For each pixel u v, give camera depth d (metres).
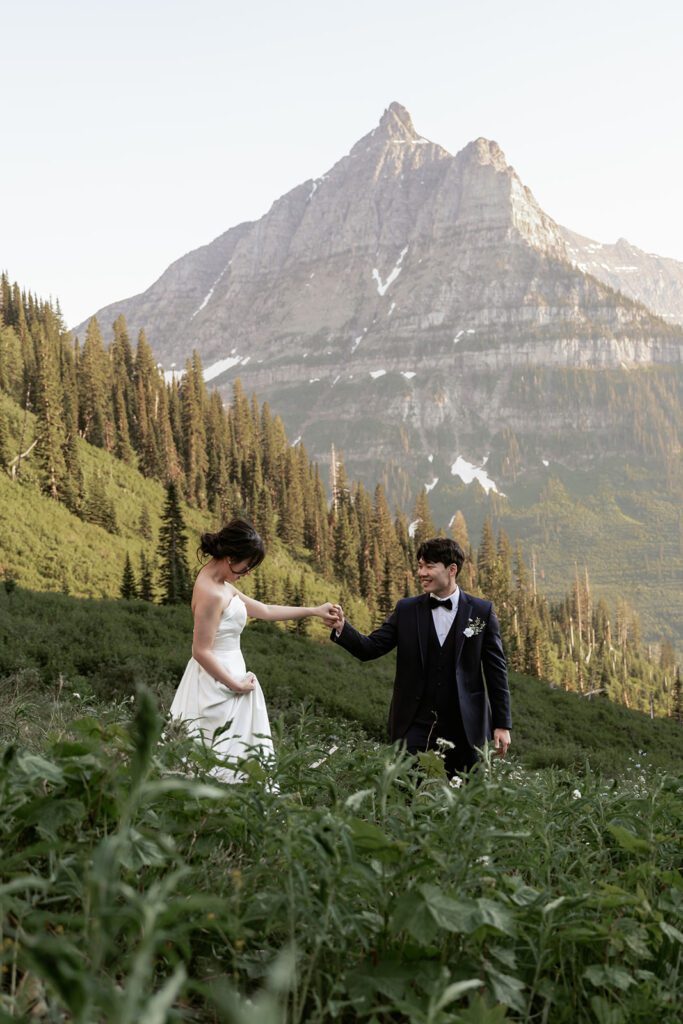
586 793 3.18
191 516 117.06
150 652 18.00
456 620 5.56
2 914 1.75
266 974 2.16
